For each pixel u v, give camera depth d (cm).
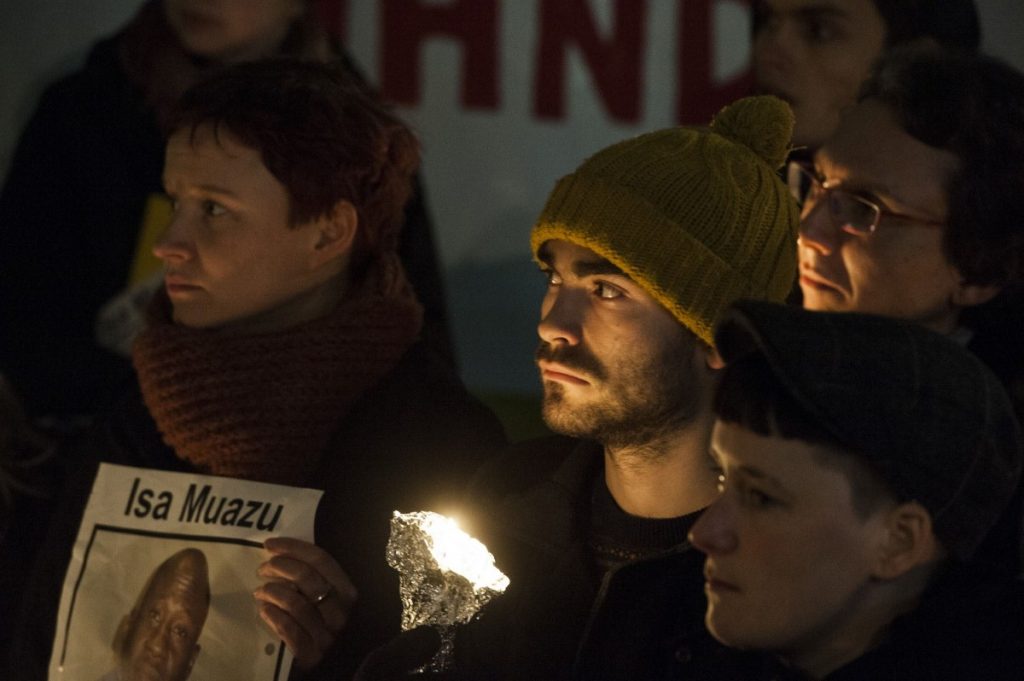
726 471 237
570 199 312
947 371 229
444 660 293
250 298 361
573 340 304
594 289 307
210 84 365
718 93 670
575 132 695
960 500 228
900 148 301
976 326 312
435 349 473
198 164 358
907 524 227
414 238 482
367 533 343
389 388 362
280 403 355
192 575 345
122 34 518
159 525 352
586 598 304
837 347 226
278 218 357
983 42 571
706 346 304
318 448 356
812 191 317
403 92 704
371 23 704
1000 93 300
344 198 363
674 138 320
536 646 303
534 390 713
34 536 396
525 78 698
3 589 392
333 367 358
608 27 685
